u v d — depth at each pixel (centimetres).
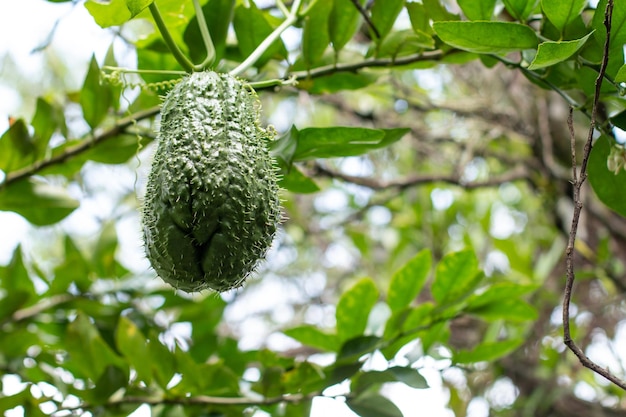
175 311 116
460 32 90
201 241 87
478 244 170
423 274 104
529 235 177
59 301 113
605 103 98
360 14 102
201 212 86
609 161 94
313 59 103
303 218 168
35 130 109
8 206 111
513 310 105
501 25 89
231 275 87
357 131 94
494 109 150
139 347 103
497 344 105
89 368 104
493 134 150
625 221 157
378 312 112
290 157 94
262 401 103
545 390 144
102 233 117
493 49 91
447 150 181
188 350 115
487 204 184
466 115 154
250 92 97
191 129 88
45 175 111
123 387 102
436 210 171
